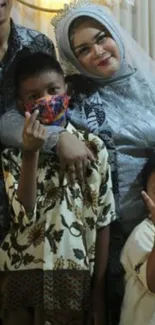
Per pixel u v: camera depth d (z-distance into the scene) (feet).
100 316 4.63
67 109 4.86
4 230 4.74
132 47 5.31
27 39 5.21
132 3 8.29
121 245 4.89
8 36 5.19
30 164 4.22
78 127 4.98
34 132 4.11
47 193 4.47
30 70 4.55
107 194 4.65
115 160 4.95
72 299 4.22
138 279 4.41
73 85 5.24
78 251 4.30
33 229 4.39
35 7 7.77
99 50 5.06
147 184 4.80
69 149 4.45
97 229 4.63
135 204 4.93
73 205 4.43
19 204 4.34
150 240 4.44
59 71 4.65
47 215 4.38
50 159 4.56
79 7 5.19
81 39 5.09
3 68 5.05
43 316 4.26
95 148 4.69
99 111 5.06
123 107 5.14
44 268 4.24
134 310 4.38
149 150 5.03
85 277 4.31
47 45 5.30
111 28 5.13
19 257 4.38
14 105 4.90
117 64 5.13
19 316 4.38
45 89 4.52
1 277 4.48
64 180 4.47
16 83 4.69
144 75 5.30
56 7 7.77
